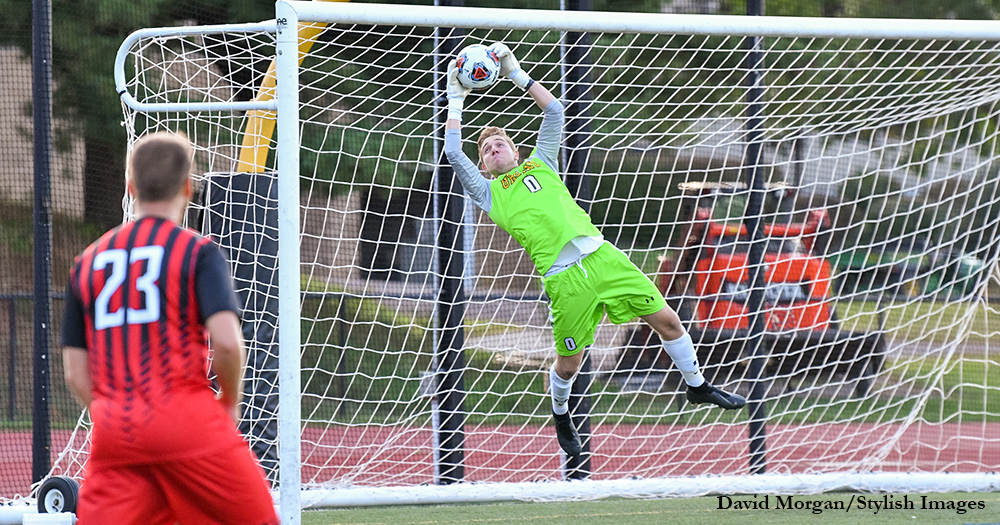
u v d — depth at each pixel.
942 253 27.20
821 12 33.22
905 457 26.62
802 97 24.56
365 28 23.72
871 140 24.00
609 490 20.25
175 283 8.51
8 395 28.97
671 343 16.23
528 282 23.56
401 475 21.19
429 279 24.88
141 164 8.84
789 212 23.19
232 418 9.02
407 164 25.08
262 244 19.38
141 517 8.41
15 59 30.91
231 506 8.54
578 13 16.28
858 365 26.95
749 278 22.67
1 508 17.86
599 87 24.69
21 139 31.83
